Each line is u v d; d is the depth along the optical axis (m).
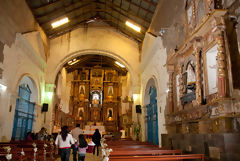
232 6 5.81
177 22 9.39
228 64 5.75
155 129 13.54
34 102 15.02
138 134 17.27
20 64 11.85
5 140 10.16
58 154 11.23
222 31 5.96
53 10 14.13
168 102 9.98
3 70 9.88
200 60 7.19
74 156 7.66
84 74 29.67
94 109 28.02
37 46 14.75
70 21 16.75
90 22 18.67
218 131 5.62
